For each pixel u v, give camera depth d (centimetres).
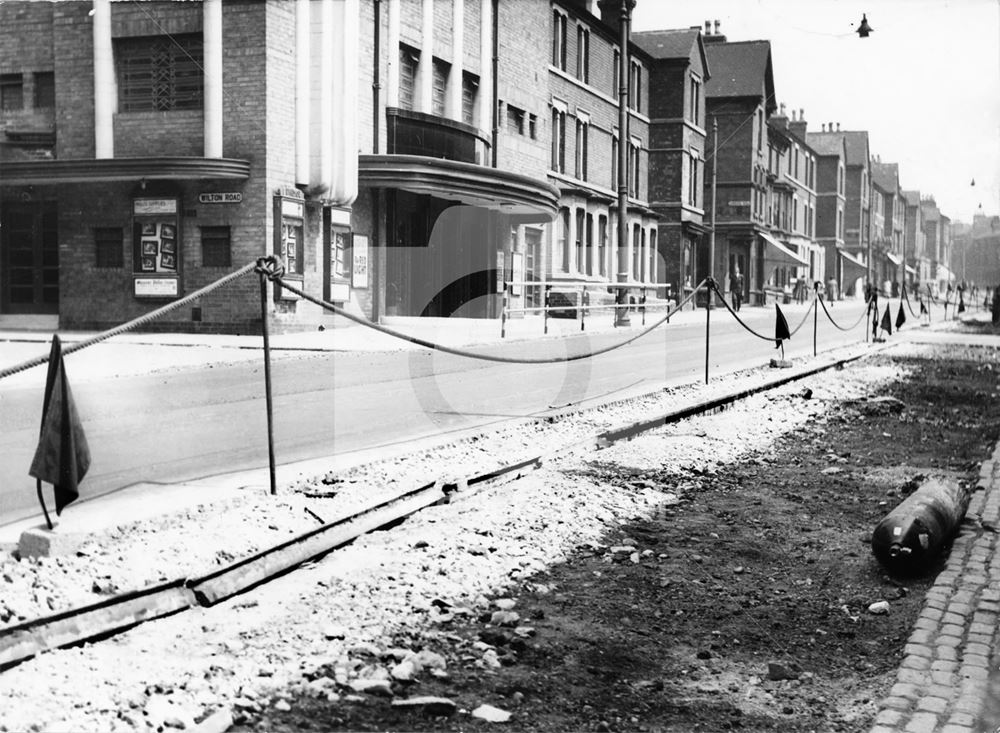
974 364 2038
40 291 2347
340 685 395
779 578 573
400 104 2642
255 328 2159
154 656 413
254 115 2162
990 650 450
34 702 361
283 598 489
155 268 2219
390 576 523
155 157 2112
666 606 517
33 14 2262
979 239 11294
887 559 573
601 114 4081
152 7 2191
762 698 412
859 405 1314
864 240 9538
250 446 866
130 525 570
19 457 811
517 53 3244
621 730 377
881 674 439
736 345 2352
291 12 2214
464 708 384
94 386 1277
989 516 681
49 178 2162
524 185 2472
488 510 667
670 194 4766
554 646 453
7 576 480
